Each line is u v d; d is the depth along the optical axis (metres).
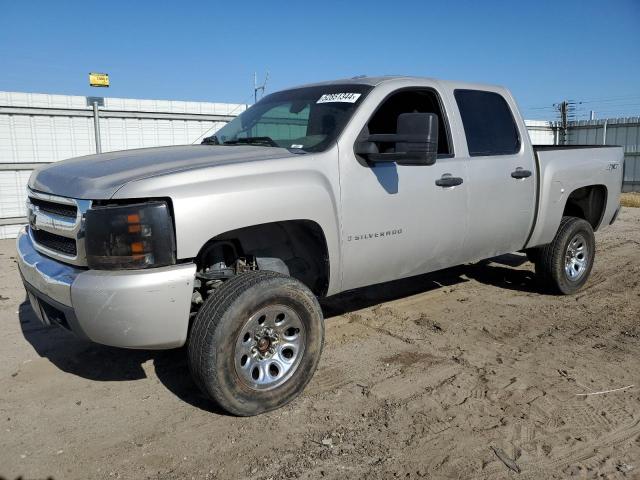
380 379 4.04
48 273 3.38
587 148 6.24
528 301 5.98
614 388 3.92
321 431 3.35
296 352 3.61
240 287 3.33
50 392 3.85
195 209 3.22
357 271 4.14
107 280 3.08
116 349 4.59
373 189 4.09
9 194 10.66
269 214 3.51
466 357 4.44
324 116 4.23
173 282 3.15
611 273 7.32
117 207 3.12
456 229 4.73
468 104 5.02
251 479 2.90
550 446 3.20
